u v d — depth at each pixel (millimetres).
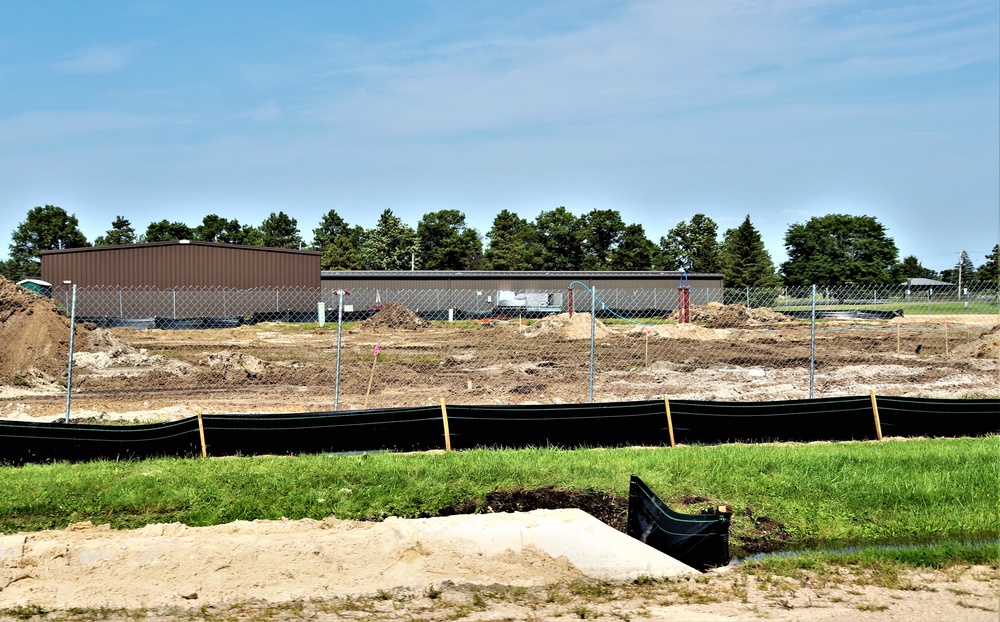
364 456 12188
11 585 7598
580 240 107062
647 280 57781
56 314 25297
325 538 8227
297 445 12625
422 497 10125
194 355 28172
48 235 105000
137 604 7293
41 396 19438
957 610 7148
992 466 11766
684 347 33531
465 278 57062
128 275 50312
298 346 32781
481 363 27266
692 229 114375
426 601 7434
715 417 13844
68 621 6930
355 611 7172
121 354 25016
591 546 8312
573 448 13266
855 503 10367
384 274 56312
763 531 9703
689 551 8570
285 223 120938
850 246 93875
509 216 108312
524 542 8305
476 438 13094
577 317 39781
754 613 7102
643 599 7508
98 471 11070
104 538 8328
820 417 14117
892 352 32094
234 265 52031
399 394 20328
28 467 11359
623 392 20734
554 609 7242
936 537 9562
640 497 9086
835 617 7000
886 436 14375
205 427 12477
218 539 8148
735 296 73938
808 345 34750
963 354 29656
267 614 7090
